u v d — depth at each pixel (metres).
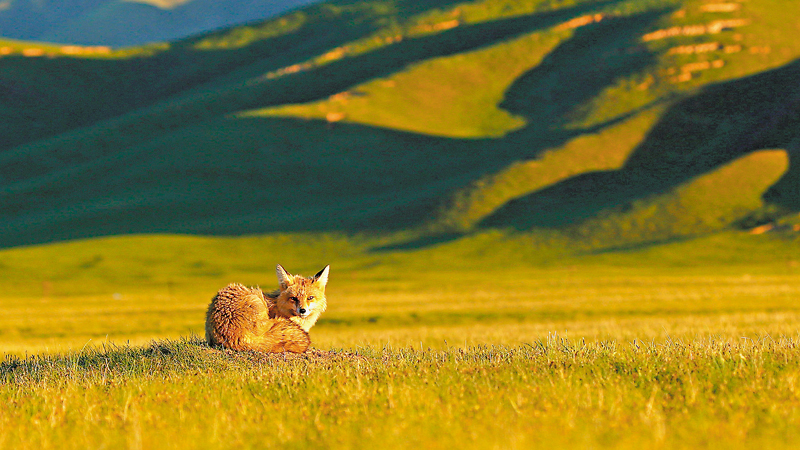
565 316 91.06
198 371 21.09
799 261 187.25
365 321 90.94
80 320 91.62
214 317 25.36
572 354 21.41
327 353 25.70
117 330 81.94
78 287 161.88
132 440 13.49
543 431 12.78
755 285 126.50
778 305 94.31
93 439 14.04
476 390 16.62
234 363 22.88
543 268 192.12
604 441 12.34
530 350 23.61
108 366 22.98
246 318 25.09
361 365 21.41
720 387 16.09
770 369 17.86
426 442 12.49
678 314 87.94
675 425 13.27
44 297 136.00
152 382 19.84
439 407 15.11
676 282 136.38
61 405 17.19
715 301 100.31
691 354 19.89
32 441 14.12
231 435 13.92
